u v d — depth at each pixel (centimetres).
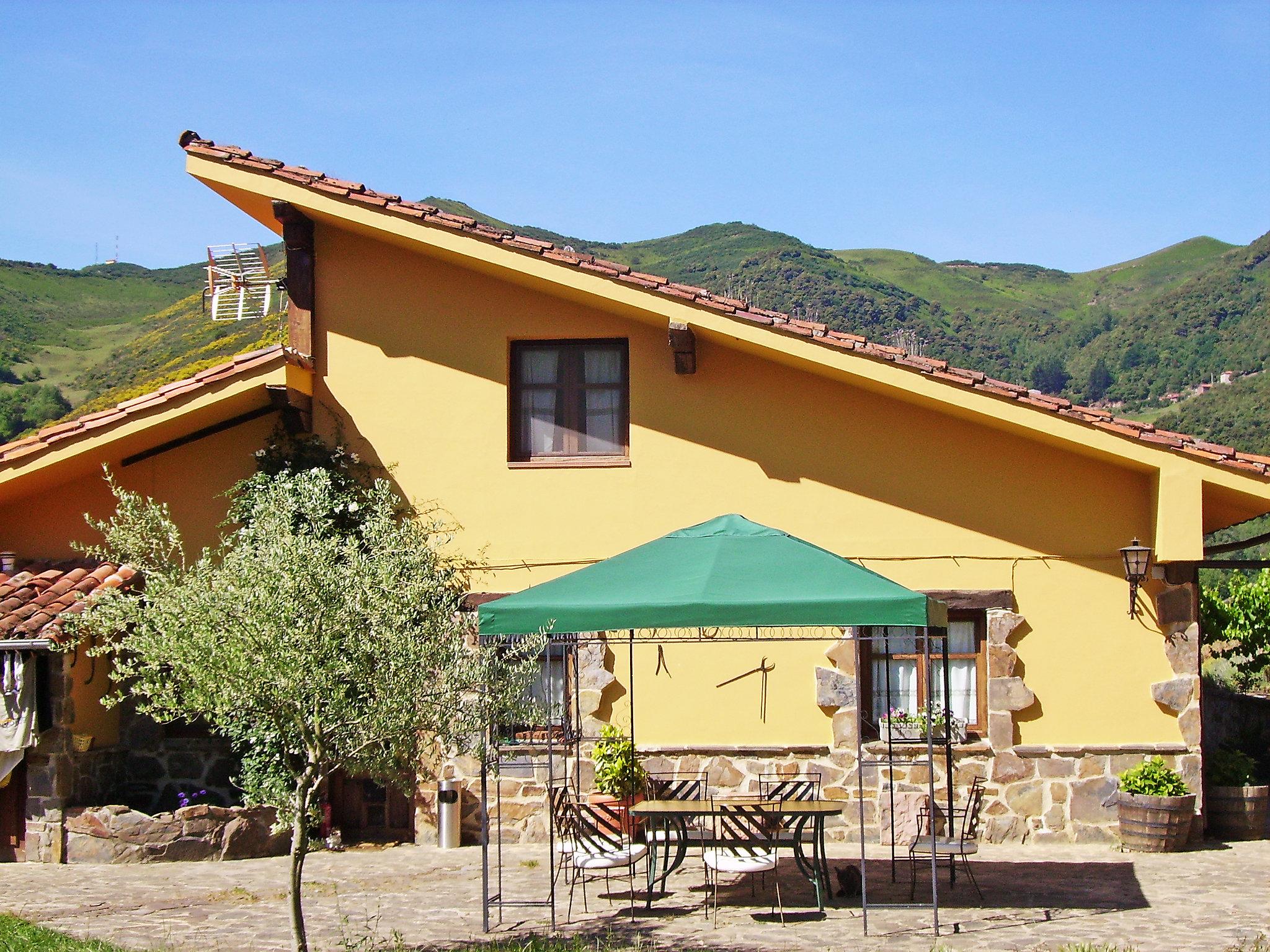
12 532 1410
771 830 1022
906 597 874
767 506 1335
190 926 961
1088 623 1285
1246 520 1373
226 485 1398
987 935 891
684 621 888
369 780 1364
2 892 1092
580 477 1362
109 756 1341
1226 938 867
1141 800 1208
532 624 916
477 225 1314
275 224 1507
